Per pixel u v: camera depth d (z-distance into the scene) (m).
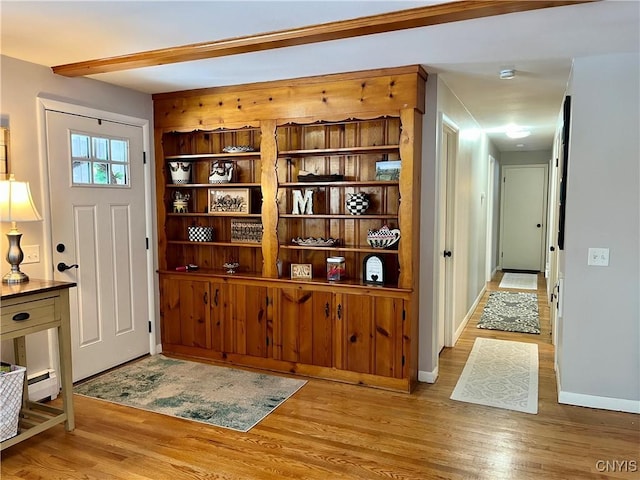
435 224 3.54
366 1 2.11
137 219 4.06
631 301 3.05
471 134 5.30
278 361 3.87
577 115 3.07
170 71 3.35
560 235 3.55
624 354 3.08
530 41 2.69
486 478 2.35
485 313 5.91
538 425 2.92
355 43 2.70
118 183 3.87
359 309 3.54
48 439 2.75
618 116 2.99
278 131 4.01
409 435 2.79
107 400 3.27
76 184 3.49
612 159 3.02
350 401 3.28
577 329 3.18
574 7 2.15
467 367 3.98
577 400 3.21
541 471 2.41
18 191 2.78
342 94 3.47
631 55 2.93
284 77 3.56
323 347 3.69
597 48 2.83
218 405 3.20
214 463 2.50
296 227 4.01
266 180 3.82
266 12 2.24
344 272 3.80
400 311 3.41
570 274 3.17
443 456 2.56
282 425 2.92
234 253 4.30
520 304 6.41
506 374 3.81
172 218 4.41
